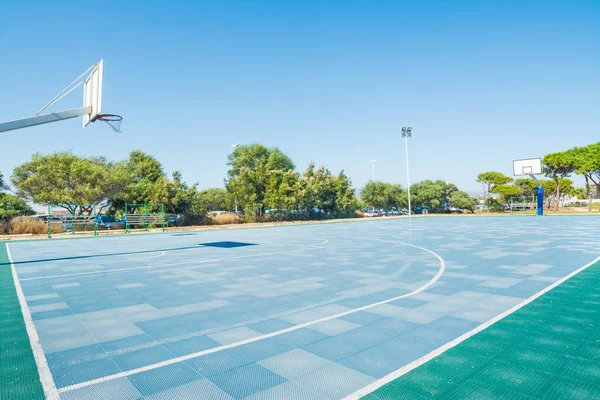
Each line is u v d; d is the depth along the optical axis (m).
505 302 6.73
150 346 4.95
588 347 4.57
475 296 7.21
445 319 5.80
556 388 3.59
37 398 3.59
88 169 30.84
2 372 4.21
